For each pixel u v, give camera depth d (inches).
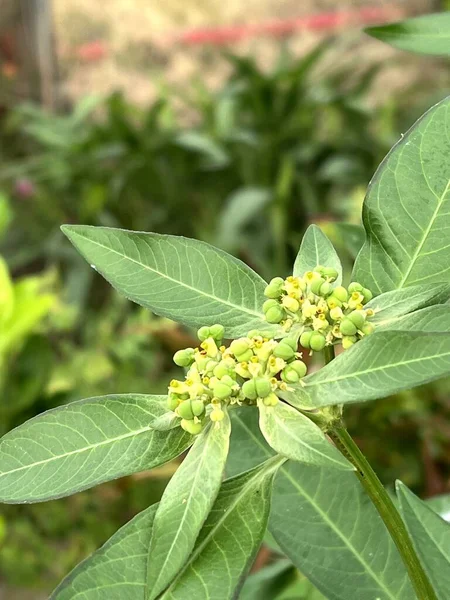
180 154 27.1
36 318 14.8
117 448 5.0
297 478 7.2
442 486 14.4
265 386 4.7
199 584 4.6
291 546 6.9
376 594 6.6
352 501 7.0
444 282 5.1
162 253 5.7
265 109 27.7
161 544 4.5
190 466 4.8
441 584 5.1
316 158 27.5
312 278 5.2
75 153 28.1
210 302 5.6
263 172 27.5
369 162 27.6
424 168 5.4
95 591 4.7
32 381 15.6
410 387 4.0
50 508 17.5
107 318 21.3
